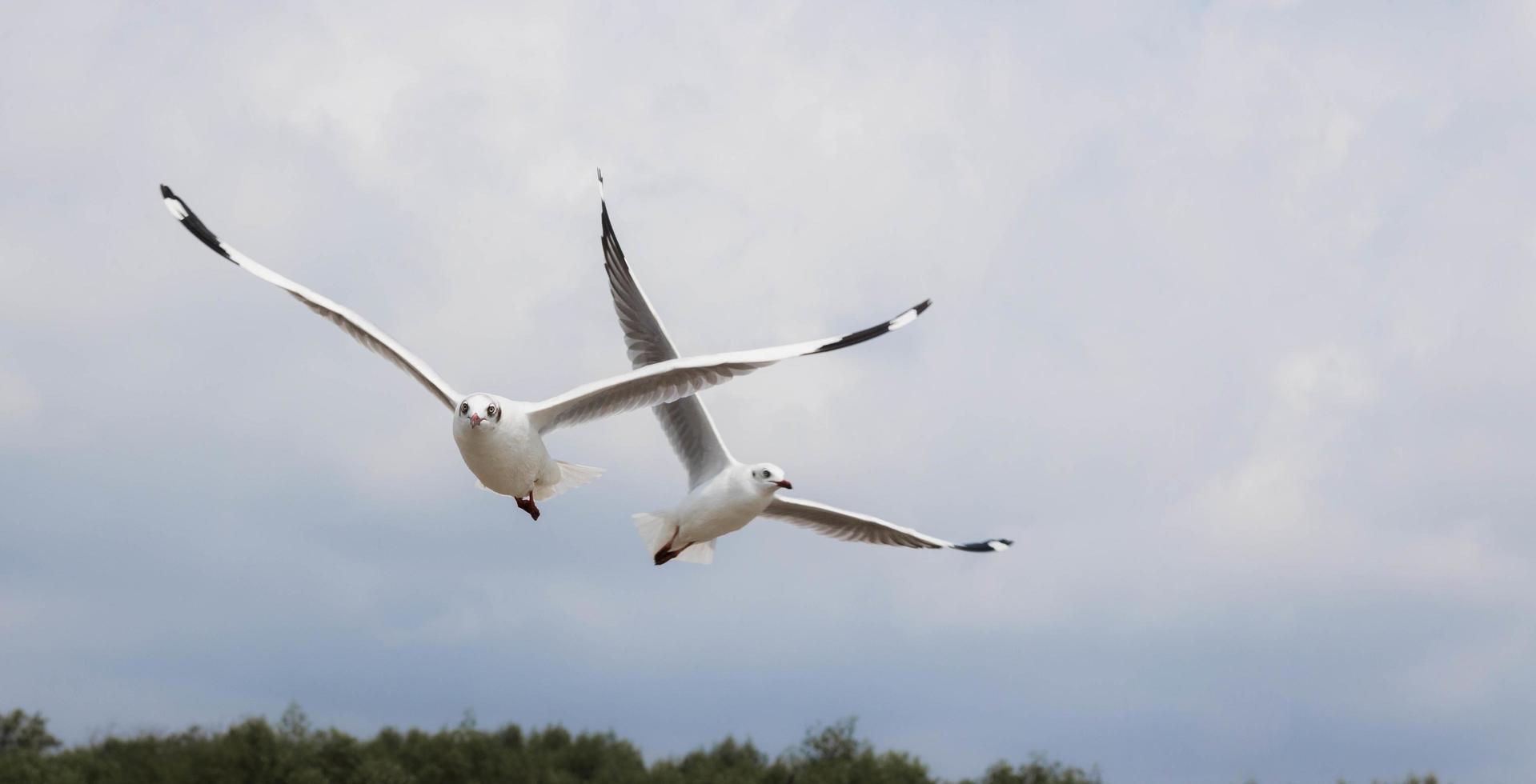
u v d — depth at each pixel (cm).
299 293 1304
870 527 1709
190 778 3891
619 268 1616
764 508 1608
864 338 1343
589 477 1395
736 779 4297
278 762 3962
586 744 4578
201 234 1313
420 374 1297
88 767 3884
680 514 1544
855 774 4181
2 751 4062
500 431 1235
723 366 1327
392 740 4378
